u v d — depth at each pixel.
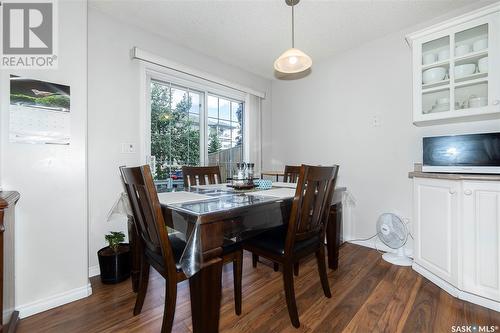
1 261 1.05
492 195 1.47
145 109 2.32
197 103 2.92
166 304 1.12
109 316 1.43
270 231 1.63
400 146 2.41
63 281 1.58
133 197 1.29
